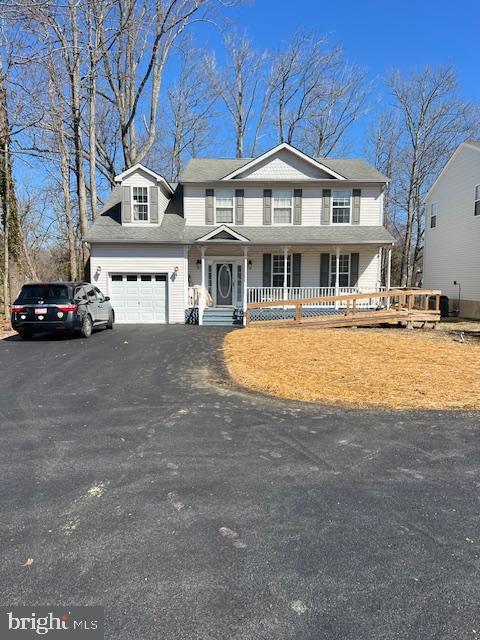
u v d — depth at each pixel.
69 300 11.74
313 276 18.05
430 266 24.00
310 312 17.17
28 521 2.90
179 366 8.32
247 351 9.96
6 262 16.88
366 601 2.16
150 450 4.15
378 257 17.84
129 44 21.73
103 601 2.16
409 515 2.99
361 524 2.87
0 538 2.71
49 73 17.89
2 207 17.67
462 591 2.23
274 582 2.30
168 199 19.31
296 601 2.16
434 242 23.48
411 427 4.80
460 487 3.41
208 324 16.33
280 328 14.92
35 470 3.71
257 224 18.16
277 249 17.75
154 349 10.39
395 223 34.84
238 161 19.98
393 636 1.94
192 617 2.05
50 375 7.55
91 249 16.39
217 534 2.75
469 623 2.02
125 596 2.20
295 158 17.94
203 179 17.91
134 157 23.19
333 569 2.40
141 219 17.31
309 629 1.98
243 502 3.16
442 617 2.06
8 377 7.41
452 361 8.62
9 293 18.44
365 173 18.56
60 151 19.17
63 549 2.59
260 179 17.75
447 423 4.94
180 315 16.66
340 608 2.11
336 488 3.38
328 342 11.37
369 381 6.90
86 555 2.53
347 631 1.97
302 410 5.45
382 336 12.70
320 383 6.79
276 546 2.62
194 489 3.36
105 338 12.38
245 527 2.83
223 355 9.53
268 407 5.58
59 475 3.62
